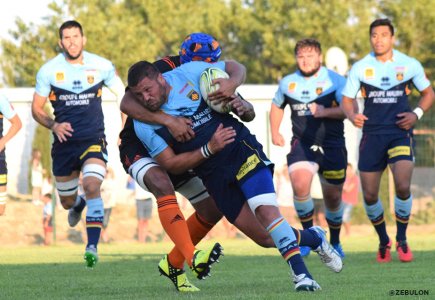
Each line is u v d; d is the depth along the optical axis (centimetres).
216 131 1969
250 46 11925
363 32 10569
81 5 10994
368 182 3241
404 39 10356
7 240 6038
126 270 3016
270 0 11312
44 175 6375
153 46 11219
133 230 6225
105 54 10869
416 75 3244
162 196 2044
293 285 2236
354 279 2411
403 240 3203
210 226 2262
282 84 3556
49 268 3197
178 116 2005
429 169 6719
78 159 3256
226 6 11925
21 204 6488
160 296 2038
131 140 2148
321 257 2191
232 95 2002
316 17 10662
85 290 2284
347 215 6094
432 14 10212
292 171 3500
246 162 2003
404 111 3241
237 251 4216
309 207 3512
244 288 2205
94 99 3275
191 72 2033
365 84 3259
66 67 3269
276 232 1973
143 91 1958
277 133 3638
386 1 10512
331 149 3481
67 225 6234
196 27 11731
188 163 1991
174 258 2183
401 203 3191
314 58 3506
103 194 5900
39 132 6366
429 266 2933
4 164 3547
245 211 2062
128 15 12106
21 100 6425
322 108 3456
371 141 3259
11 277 2797
